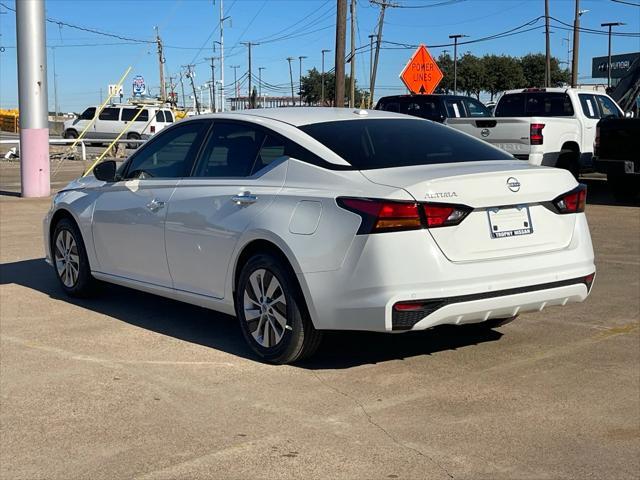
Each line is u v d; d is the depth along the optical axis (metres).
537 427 4.35
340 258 4.78
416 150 5.45
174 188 6.10
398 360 5.52
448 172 4.93
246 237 5.33
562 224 5.23
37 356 5.66
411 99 18.38
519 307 4.99
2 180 20.67
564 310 6.90
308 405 4.67
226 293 5.63
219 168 5.86
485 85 66.00
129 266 6.59
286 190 5.21
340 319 4.84
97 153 31.45
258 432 4.29
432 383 5.05
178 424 4.41
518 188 5.00
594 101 16.09
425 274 4.65
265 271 5.29
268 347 5.35
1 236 11.09
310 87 75.25
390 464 3.90
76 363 5.50
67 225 7.29
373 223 4.65
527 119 14.04
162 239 6.13
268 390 4.93
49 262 7.67
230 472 3.82
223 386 5.00
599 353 5.66
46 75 16.22
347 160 5.16
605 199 15.15
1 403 4.75
